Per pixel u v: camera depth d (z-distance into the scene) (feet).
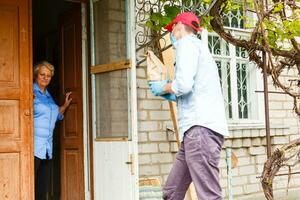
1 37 16.40
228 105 23.21
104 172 17.78
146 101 20.16
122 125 17.08
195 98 12.53
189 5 17.20
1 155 16.15
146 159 20.02
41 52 25.73
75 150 19.54
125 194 16.71
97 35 18.48
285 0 14.25
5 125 16.29
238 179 22.76
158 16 16.76
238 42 14.88
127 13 16.92
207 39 22.38
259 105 23.81
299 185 25.21
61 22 20.68
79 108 19.25
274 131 23.93
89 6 19.03
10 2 16.61
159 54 18.43
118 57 17.35
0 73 16.33
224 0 14.99
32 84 16.90
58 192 22.67
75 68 19.57
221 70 23.12
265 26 14.29
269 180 13.20
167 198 13.33
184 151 12.90
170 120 20.83
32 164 16.67
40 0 24.93
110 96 17.70
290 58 15.16
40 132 17.74
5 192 16.11
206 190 12.29
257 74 23.94
